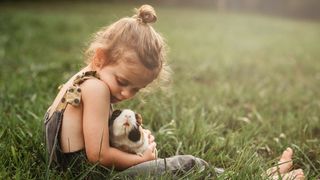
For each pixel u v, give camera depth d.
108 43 1.13
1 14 6.24
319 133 1.83
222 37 5.57
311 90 2.68
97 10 8.47
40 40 4.27
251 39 5.57
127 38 1.12
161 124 1.73
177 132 1.59
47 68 2.89
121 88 1.14
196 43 4.80
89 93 1.12
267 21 8.72
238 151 1.45
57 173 1.19
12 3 9.11
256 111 1.99
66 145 1.15
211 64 3.39
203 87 2.51
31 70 2.78
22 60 3.15
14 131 1.47
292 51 4.64
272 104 2.24
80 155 1.16
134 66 1.11
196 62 3.46
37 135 1.43
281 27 7.62
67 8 8.63
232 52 4.26
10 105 1.86
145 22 1.14
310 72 3.41
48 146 1.18
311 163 1.39
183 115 1.80
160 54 1.14
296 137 1.72
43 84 2.27
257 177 1.23
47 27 5.25
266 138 1.67
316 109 2.13
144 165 1.17
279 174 1.22
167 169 1.19
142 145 1.17
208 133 1.58
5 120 1.61
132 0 11.04
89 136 1.12
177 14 8.97
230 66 3.35
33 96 1.95
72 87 1.13
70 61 3.19
